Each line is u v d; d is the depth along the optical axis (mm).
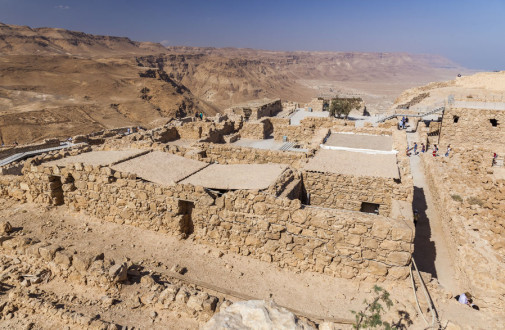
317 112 52812
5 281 8766
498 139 33812
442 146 35625
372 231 10195
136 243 12258
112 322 7320
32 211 14047
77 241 12078
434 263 15008
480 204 18422
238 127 32312
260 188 12312
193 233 12945
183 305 7816
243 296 9633
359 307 9430
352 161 17500
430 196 22109
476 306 11125
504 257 13383
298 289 10234
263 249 11570
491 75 60844
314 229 10828
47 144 27453
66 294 8305
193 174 14391
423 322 8805
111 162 14906
